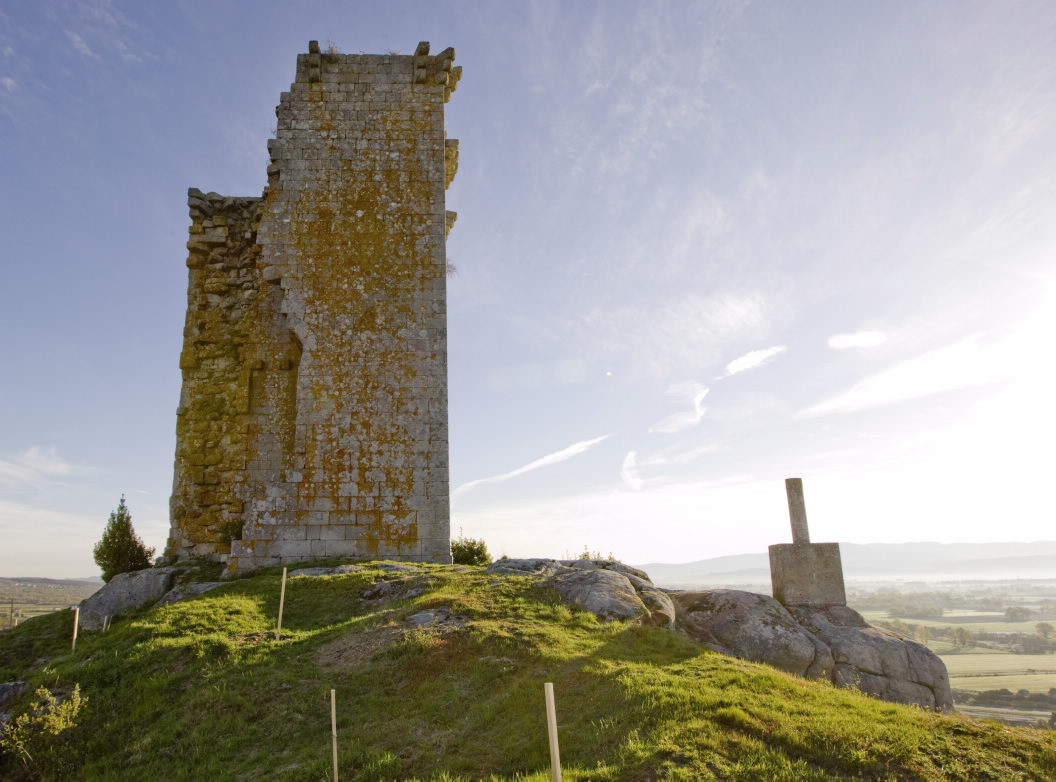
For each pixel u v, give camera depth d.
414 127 23.86
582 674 10.80
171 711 11.21
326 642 13.16
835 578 18.55
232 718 10.62
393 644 12.34
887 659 16.34
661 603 15.41
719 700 9.46
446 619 13.37
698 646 12.81
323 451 21.12
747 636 15.61
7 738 10.84
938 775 7.86
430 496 21.09
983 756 8.29
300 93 23.86
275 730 10.25
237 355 23.75
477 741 9.27
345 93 23.95
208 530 22.20
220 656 12.77
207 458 22.81
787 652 15.37
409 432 21.47
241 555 20.31
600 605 14.36
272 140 23.31
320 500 20.80
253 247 24.48
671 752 8.16
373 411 21.52
